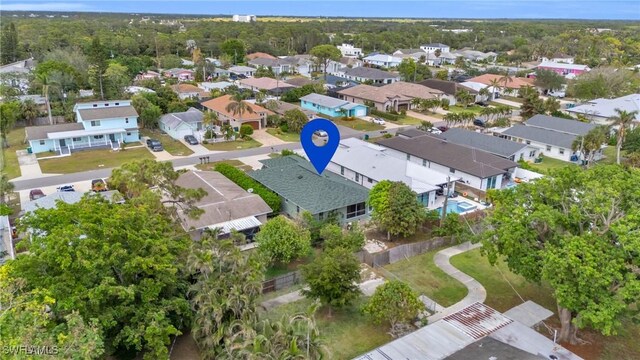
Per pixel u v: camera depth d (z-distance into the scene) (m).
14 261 21.92
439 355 21.80
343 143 58.81
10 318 16.94
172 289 24.88
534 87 107.06
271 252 32.91
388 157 51.97
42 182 50.81
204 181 44.03
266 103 86.38
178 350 25.23
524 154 60.28
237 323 21.80
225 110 77.31
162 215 30.06
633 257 21.33
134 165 31.89
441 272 33.69
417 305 25.81
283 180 46.59
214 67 121.00
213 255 24.61
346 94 98.56
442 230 38.03
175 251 26.19
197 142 67.31
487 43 196.12
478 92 103.62
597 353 24.64
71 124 65.62
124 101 73.62
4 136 64.25
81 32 176.75
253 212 39.78
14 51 124.44
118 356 24.11
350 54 178.12
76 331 17.47
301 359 19.17
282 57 152.25
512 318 27.56
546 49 171.50
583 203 23.72
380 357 21.80
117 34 168.50
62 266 20.69
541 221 24.84
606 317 20.34
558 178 25.34
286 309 28.97
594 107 81.25
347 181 49.28
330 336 26.39
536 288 31.30
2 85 84.25
